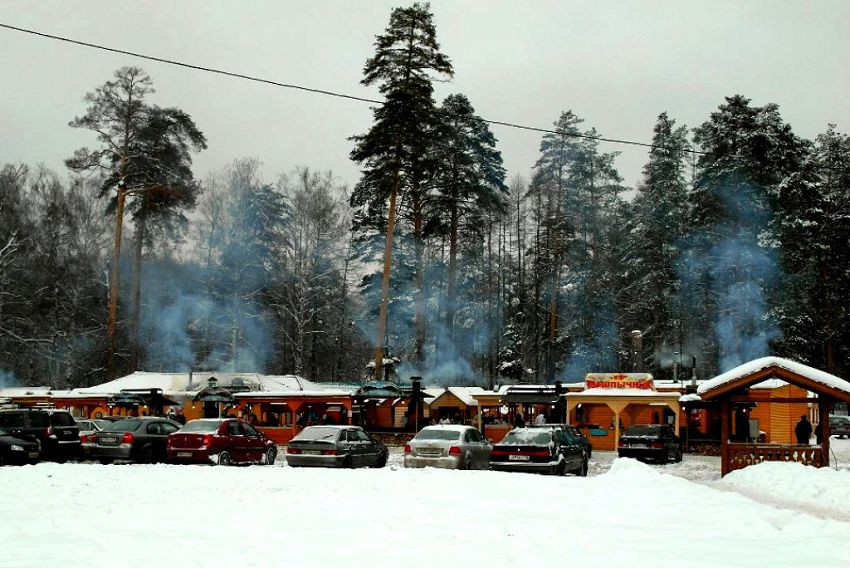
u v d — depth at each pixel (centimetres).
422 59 4594
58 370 6119
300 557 864
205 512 1229
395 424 4812
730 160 5656
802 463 2398
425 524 1115
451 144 5622
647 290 6450
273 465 2714
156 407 4503
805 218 5575
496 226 8031
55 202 6294
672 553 898
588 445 2992
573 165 6662
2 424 2569
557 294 7031
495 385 6875
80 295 6300
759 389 4250
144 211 5175
